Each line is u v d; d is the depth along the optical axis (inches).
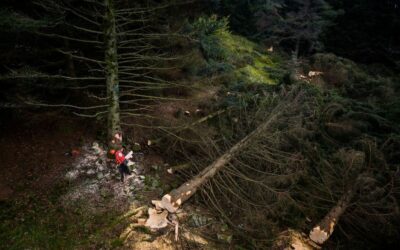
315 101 401.7
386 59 695.1
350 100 440.5
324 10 789.2
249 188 302.8
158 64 353.7
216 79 438.3
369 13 719.7
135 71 362.6
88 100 350.6
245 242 260.5
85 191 274.1
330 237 289.1
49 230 231.5
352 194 297.6
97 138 340.2
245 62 621.0
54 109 330.6
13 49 266.7
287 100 369.1
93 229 239.3
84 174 292.0
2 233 221.8
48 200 257.3
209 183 299.4
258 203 291.0
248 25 767.7
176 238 245.6
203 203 295.4
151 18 301.6
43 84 289.9
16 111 302.0
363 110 412.2
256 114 368.5
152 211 260.2
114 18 259.1
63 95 339.0
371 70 650.8
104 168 302.4
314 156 347.6
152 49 349.7
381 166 311.6
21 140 308.3
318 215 304.3
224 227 269.4
